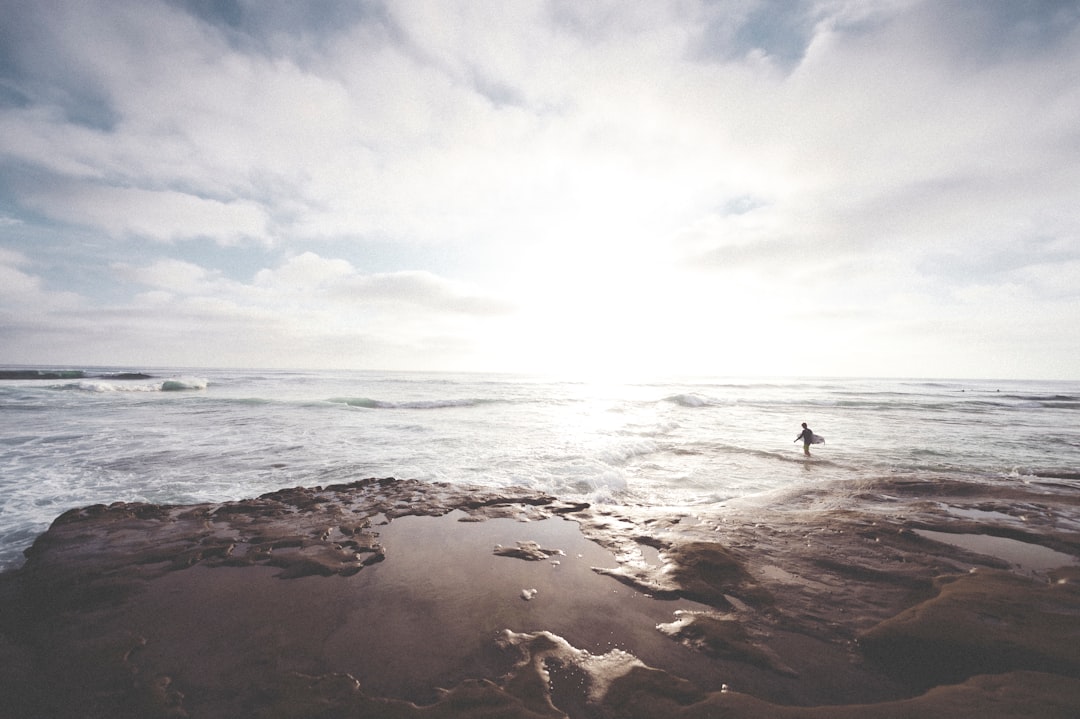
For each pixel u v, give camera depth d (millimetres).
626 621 3902
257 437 13594
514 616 3973
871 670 3227
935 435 17422
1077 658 3131
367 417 19000
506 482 9164
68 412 18281
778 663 3301
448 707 2826
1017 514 6992
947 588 4340
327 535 5945
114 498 7742
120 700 2971
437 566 5051
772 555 5355
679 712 2746
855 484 8961
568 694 2947
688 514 7027
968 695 2758
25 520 6648
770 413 25266
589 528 6371
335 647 3508
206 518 6551
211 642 3594
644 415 22766
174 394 27516
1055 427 20266
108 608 4129
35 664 3379
